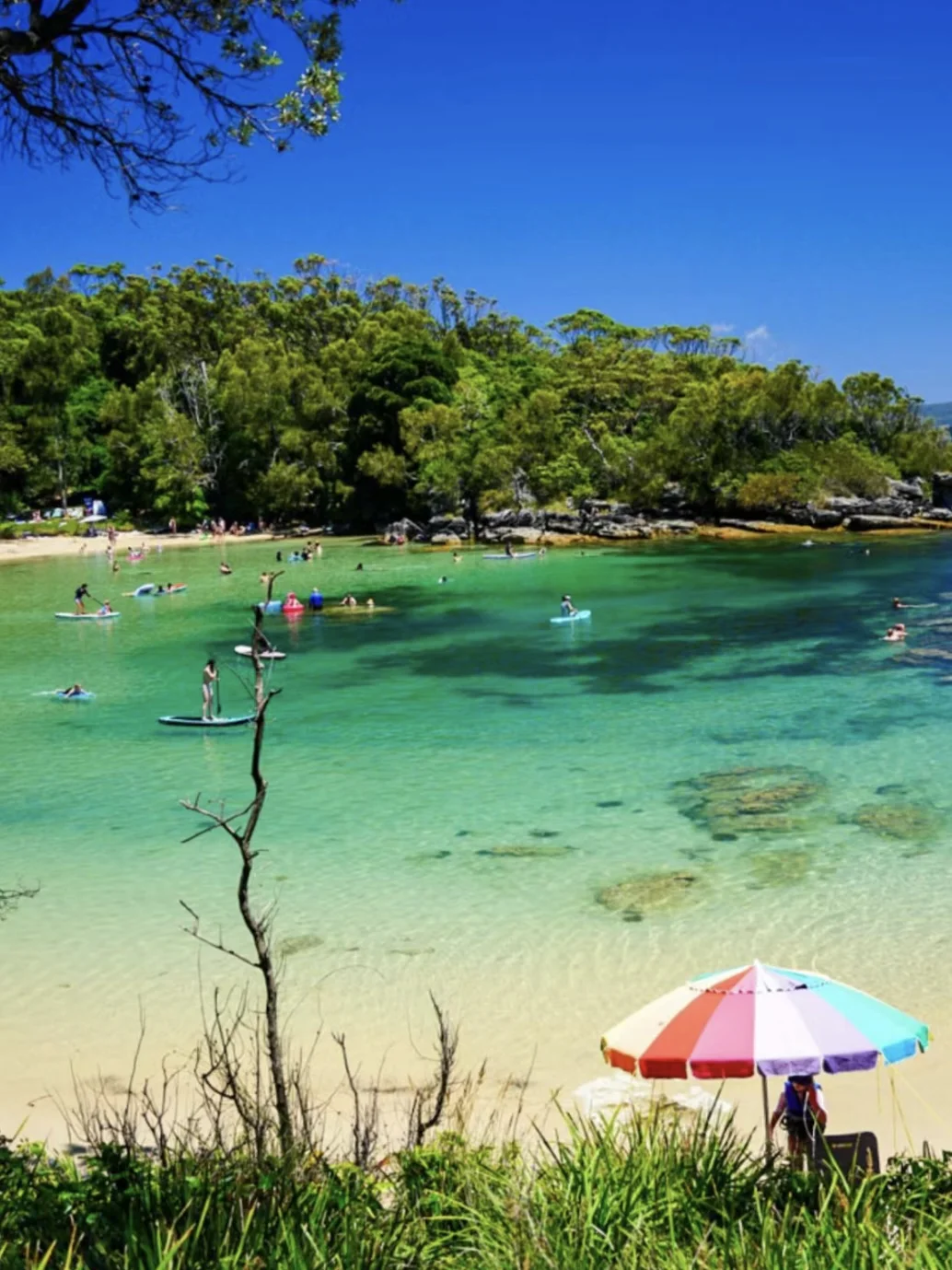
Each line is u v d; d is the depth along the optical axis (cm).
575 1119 1309
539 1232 620
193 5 991
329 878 2178
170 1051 1536
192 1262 575
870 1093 1362
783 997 1020
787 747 3003
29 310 14488
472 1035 1553
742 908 1942
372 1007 1647
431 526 10850
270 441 12450
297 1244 591
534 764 2953
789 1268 575
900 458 11862
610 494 11212
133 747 3309
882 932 1819
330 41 1026
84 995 1714
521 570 8162
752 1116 1322
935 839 2241
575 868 2178
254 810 823
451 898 2052
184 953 1852
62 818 2630
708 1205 673
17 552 10519
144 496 12600
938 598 5925
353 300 16638
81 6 927
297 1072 902
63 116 999
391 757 3089
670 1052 984
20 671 4647
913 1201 678
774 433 11512
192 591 7381
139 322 14638
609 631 5262
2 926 1986
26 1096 1423
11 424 12369
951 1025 1515
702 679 4028
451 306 16862
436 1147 884
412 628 5562
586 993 1662
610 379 13388
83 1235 602
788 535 10300
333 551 10100
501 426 11519
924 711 3334
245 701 3950
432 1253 630
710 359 14550
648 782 2741
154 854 2352
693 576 7488
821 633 4944
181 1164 707
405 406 11650
